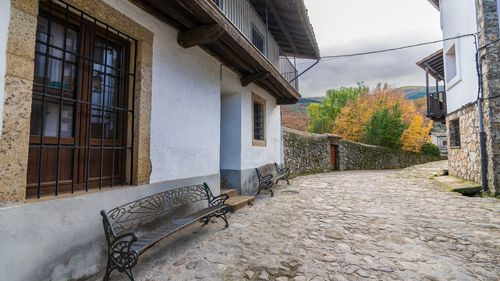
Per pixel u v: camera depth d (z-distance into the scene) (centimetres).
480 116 602
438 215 411
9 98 168
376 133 1930
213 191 431
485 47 584
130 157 278
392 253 263
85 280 209
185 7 279
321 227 350
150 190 289
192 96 381
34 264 175
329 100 2766
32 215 175
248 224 365
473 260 246
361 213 427
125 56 285
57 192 199
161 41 316
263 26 729
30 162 196
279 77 577
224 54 444
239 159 567
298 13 636
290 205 489
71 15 224
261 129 720
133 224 261
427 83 1017
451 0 780
